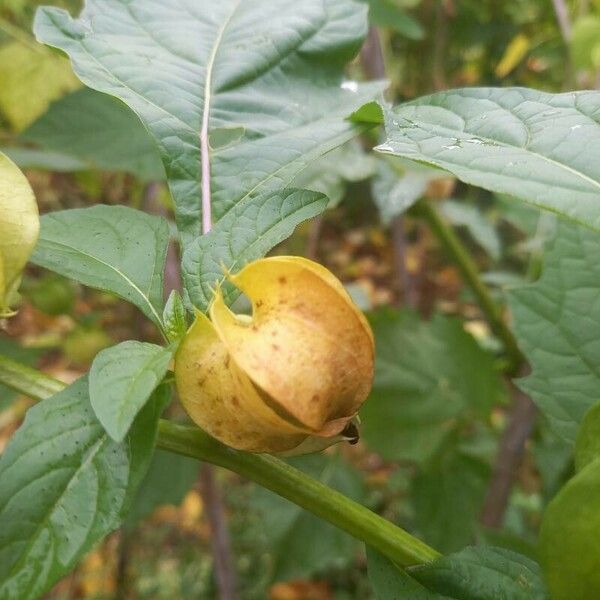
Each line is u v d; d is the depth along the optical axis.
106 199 0.29
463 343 0.21
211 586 0.31
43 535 0.07
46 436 0.08
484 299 0.21
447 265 0.41
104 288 0.09
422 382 0.21
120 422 0.07
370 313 0.21
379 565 0.09
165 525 0.34
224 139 0.11
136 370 0.07
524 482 0.29
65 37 0.11
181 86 0.11
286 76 0.12
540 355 0.12
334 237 0.49
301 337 0.07
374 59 0.21
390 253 0.48
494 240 0.22
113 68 0.11
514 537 0.16
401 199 0.17
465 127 0.08
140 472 0.08
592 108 0.08
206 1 0.13
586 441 0.08
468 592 0.09
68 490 0.07
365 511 0.09
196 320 0.08
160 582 0.32
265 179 0.11
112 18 0.12
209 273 0.09
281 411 0.07
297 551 0.21
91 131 0.20
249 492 0.33
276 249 0.29
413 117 0.09
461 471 0.21
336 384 0.07
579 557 0.07
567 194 0.07
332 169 0.18
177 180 0.11
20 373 0.09
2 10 0.25
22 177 0.08
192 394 0.08
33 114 0.23
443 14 0.31
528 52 0.30
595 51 0.20
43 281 0.24
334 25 0.12
